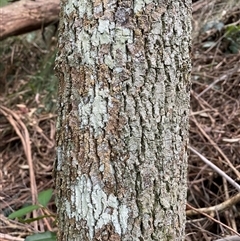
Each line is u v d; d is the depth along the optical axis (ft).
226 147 3.83
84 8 1.93
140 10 1.88
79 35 1.95
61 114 2.06
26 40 5.96
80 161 1.98
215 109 4.29
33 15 5.13
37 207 3.16
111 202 1.96
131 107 1.92
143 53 1.90
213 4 5.19
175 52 1.97
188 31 2.04
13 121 4.75
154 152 1.97
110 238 1.99
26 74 5.90
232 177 3.61
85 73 1.94
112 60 1.90
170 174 2.02
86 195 1.99
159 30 1.91
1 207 3.92
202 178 3.69
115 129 1.93
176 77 1.99
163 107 1.96
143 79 1.91
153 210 2.00
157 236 2.03
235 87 4.45
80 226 2.03
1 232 3.49
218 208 3.25
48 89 5.26
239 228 3.33
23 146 4.45
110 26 1.89
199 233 3.26
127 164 1.94
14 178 4.31
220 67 4.80
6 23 4.98
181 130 2.06
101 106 1.93
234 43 4.95
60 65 2.04
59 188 2.11
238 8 5.15
